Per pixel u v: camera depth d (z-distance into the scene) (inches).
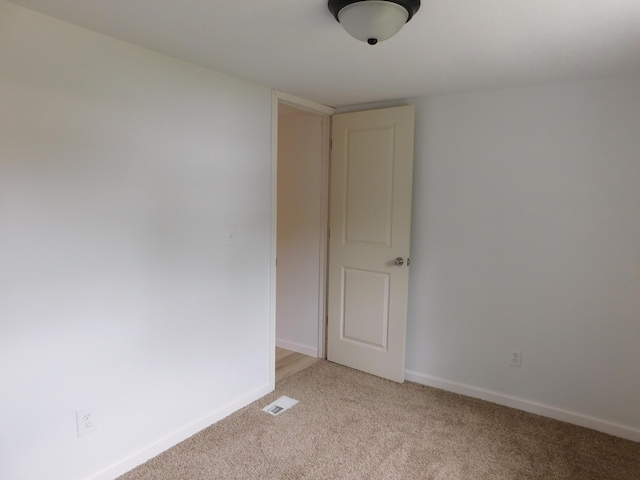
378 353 120.0
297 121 133.8
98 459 73.1
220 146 90.7
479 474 77.8
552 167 94.4
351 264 123.0
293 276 139.9
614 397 91.6
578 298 93.8
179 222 83.4
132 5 57.8
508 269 101.6
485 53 74.9
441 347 112.8
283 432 90.9
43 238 63.3
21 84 59.7
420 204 112.7
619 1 54.0
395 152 111.3
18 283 61.1
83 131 67.0
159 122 78.0
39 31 61.0
